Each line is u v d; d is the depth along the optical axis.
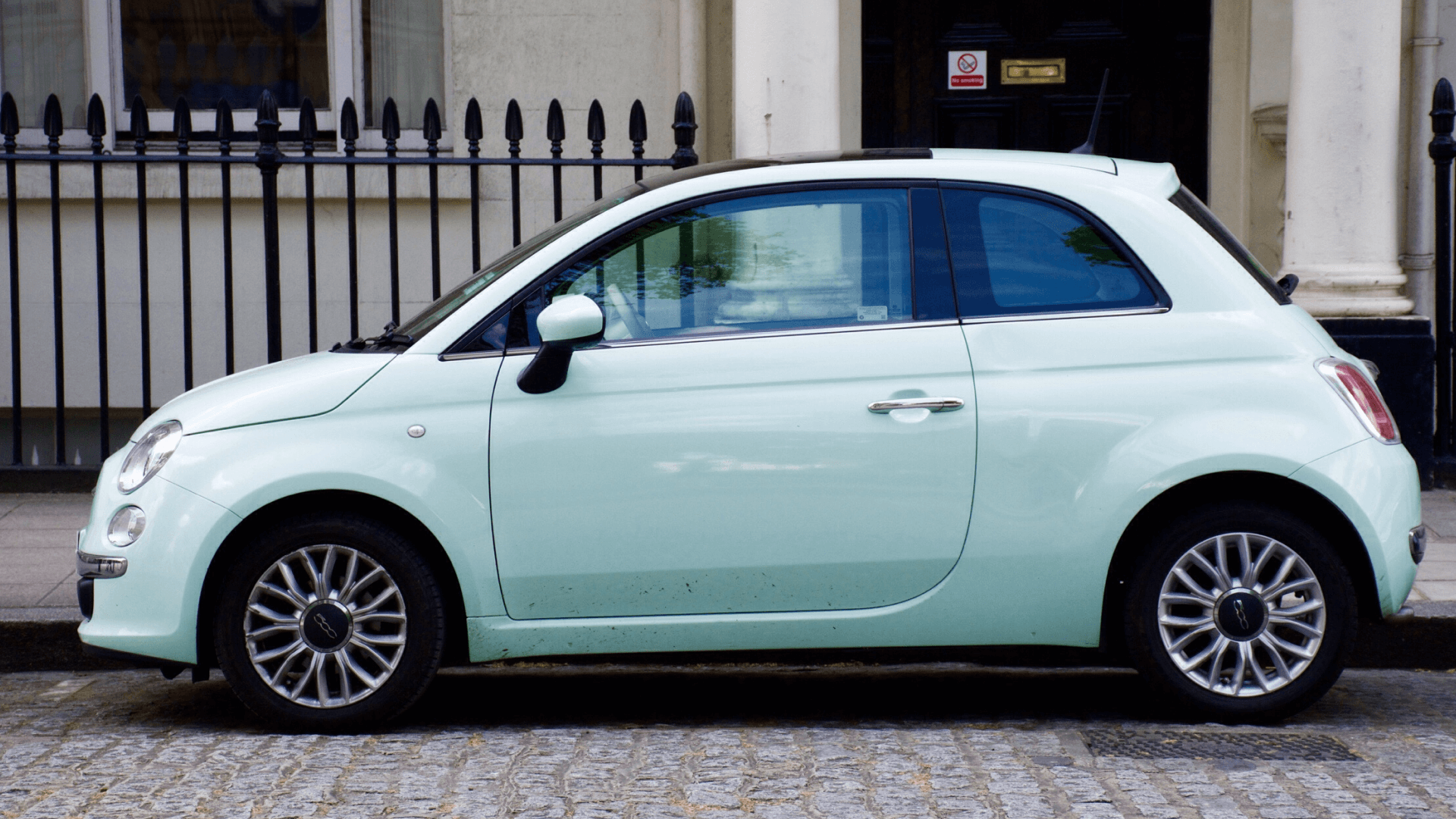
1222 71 13.21
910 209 6.55
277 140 10.93
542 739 6.45
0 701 7.30
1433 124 11.28
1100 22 13.45
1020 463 6.31
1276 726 6.61
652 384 6.35
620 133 13.65
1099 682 7.72
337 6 13.95
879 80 13.61
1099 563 6.33
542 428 6.33
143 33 13.99
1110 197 6.56
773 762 6.04
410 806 5.44
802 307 6.48
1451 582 8.43
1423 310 13.12
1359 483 6.31
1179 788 5.64
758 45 10.80
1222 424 6.29
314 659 6.42
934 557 6.35
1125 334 6.39
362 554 6.38
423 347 6.46
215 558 6.44
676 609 6.42
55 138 10.84
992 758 6.08
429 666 6.41
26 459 13.80
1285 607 6.45
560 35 13.55
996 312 6.44
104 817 5.33
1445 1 12.98
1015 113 13.55
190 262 10.88
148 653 6.37
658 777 5.81
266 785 5.72
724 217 6.57
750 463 6.32
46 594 8.45
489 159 10.52
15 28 13.99
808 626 6.42
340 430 6.34
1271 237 13.21
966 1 13.52
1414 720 6.76
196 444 6.40
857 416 6.31
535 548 6.35
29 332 13.46
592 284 6.53
